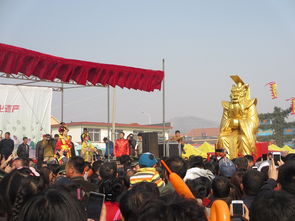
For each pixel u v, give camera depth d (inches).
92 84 617.6
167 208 90.8
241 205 153.4
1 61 500.1
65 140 674.2
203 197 224.8
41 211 91.6
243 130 847.7
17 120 872.3
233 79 880.9
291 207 97.5
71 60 567.5
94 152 816.9
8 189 138.8
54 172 330.6
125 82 641.0
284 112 2299.5
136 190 138.1
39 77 542.6
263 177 214.4
